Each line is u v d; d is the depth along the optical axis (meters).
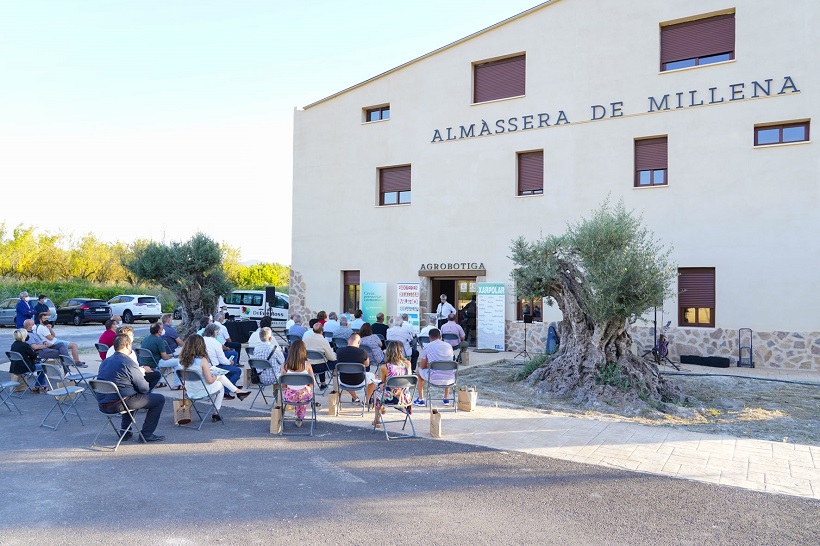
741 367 13.41
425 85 18.44
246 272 47.31
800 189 13.05
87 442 7.06
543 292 11.01
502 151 16.97
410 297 18.27
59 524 4.59
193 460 6.33
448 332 13.14
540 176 16.58
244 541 4.30
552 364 11.06
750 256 13.52
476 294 17.36
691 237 14.18
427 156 18.31
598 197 15.42
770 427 8.45
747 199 13.59
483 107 17.34
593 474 5.86
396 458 6.41
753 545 4.27
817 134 12.91
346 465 6.15
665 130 14.59
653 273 9.84
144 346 9.52
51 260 43.00
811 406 9.77
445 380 9.02
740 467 6.09
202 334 10.40
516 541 4.32
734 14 14.02
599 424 8.05
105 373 6.84
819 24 12.95
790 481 5.66
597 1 15.59
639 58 14.99
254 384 10.88
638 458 6.41
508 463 6.23
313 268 20.58
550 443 7.02
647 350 13.88
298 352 7.62
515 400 10.05
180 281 19.25
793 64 13.20
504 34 17.03
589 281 10.05
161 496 5.22
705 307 14.13
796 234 13.06
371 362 9.92
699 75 14.20
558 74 16.11
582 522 4.68
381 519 4.73
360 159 19.72
